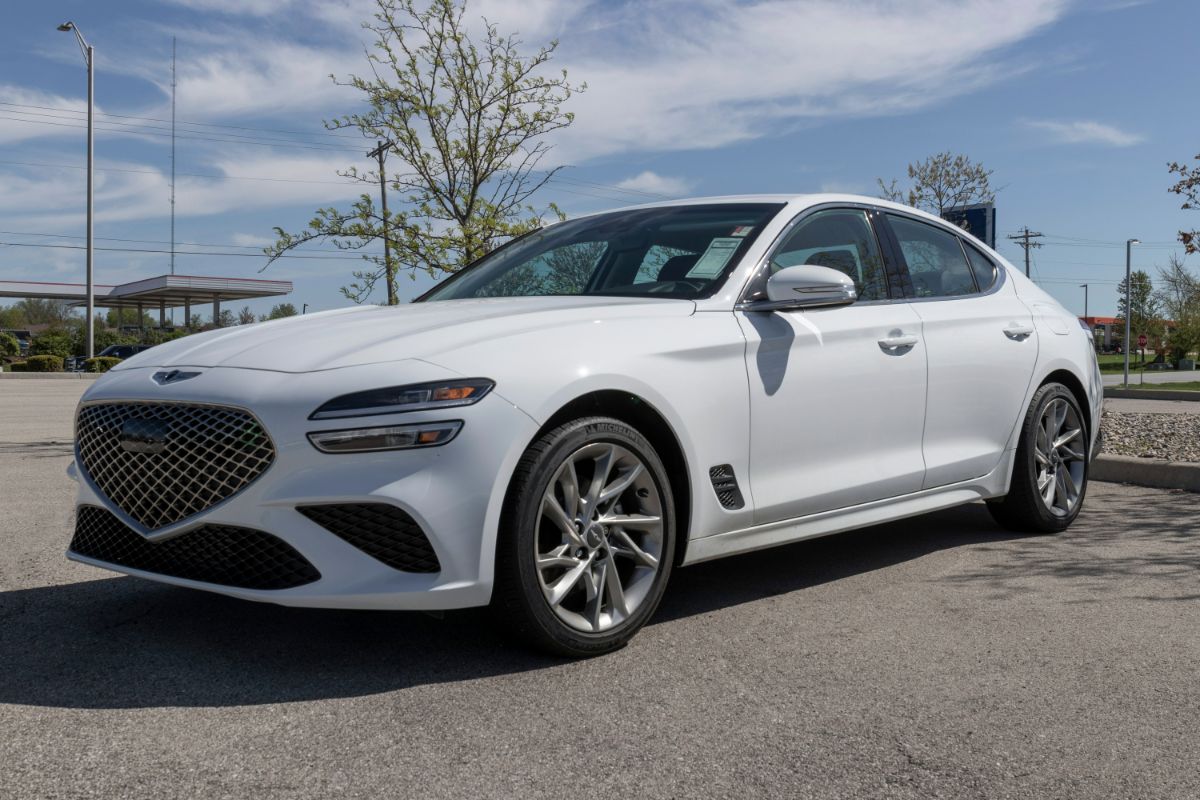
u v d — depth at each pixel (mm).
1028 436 4793
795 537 3744
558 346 3084
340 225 8828
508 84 9023
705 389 3402
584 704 2705
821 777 2281
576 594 3234
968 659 3090
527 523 2924
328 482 2744
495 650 3135
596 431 3070
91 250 30844
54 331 48094
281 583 2801
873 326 4059
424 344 2977
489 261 4605
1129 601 3725
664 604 3719
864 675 2947
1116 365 66000
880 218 4469
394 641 3209
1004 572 4184
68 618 3426
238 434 2812
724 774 2291
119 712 2607
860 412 3957
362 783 2223
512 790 2197
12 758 2322
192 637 3229
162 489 2928
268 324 3572
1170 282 54469
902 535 4969
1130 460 6586
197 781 2221
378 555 2791
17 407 14969
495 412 2867
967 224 15734
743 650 3178
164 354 3342
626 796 2178
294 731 2502
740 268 3740
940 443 4363
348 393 2785
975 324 4582
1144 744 2473
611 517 3164
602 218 4520
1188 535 4867
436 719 2590
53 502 5820
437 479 2785
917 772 2312
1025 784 2256
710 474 3430
